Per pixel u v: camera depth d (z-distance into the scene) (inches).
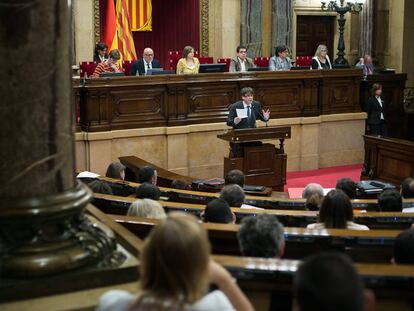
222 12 568.7
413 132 547.5
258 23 576.4
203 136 407.8
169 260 69.0
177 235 69.5
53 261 92.8
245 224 114.7
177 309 68.7
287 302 97.4
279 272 95.3
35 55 94.3
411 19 607.5
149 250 70.6
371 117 463.2
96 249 97.7
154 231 71.2
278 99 430.6
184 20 590.6
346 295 58.0
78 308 88.9
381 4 621.6
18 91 93.8
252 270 95.8
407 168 372.2
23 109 94.3
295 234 130.0
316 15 623.8
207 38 576.7
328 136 455.5
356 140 466.3
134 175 354.0
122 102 381.1
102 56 451.8
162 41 616.4
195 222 71.7
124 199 189.3
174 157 399.2
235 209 177.9
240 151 358.9
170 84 390.0
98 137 373.1
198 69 415.5
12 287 90.7
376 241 127.8
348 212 156.8
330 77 446.3
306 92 439.8
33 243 94.1
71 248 95.7
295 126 440.5
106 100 374.6
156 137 394.0
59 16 96.4
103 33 565.6
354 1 538.0
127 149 386.0
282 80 428.1
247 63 464.1
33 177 95.3
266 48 587.8
